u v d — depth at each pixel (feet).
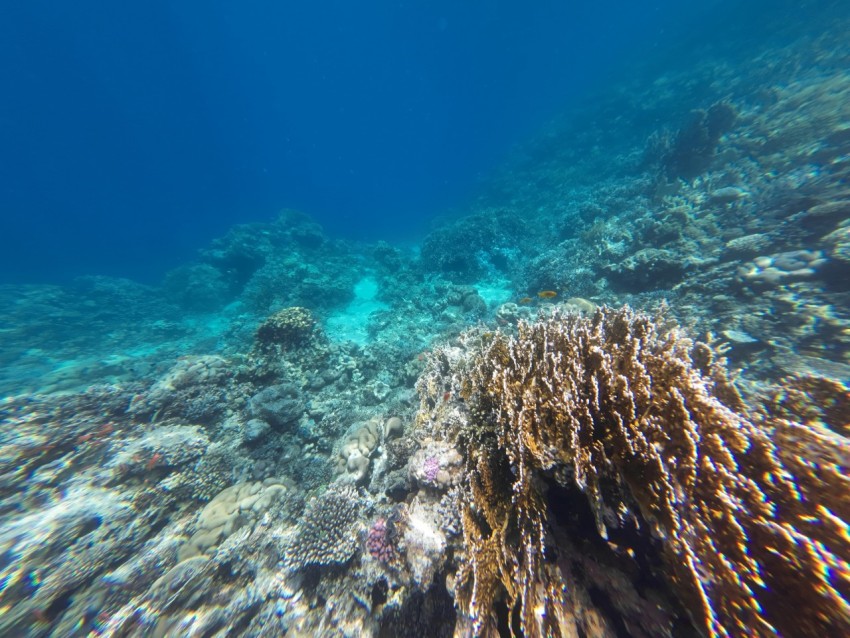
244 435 22.93
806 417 9.89
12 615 13.65
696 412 7.92
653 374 8.90
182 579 14.61
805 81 51.37
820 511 6.52
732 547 6.36
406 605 11.66
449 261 61.98
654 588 6.98
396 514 13.65
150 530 17.71
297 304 55.11
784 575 5.98
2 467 18.54
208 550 16.40
